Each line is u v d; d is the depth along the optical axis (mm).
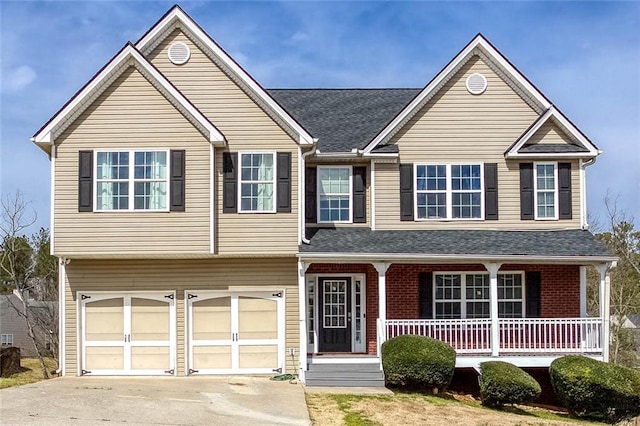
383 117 21859
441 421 13539
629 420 15414
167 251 17312
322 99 23906
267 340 18531
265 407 14062
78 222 17281
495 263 17781
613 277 37312
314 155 18953
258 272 18594
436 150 19516
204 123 17375
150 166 17469
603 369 15703
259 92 18047
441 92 19688
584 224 19344
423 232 19172
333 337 19484
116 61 17297
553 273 19594
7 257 33469
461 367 17359
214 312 18578
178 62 18438
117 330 18484
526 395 15445
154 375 18375
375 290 19359
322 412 13805
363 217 19562
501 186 19453
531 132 19188
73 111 17359
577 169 19516
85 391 15352
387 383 16812
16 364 25672
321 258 17547
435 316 19406
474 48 19547
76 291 18484
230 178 17906
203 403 14195
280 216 17891
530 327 18062
